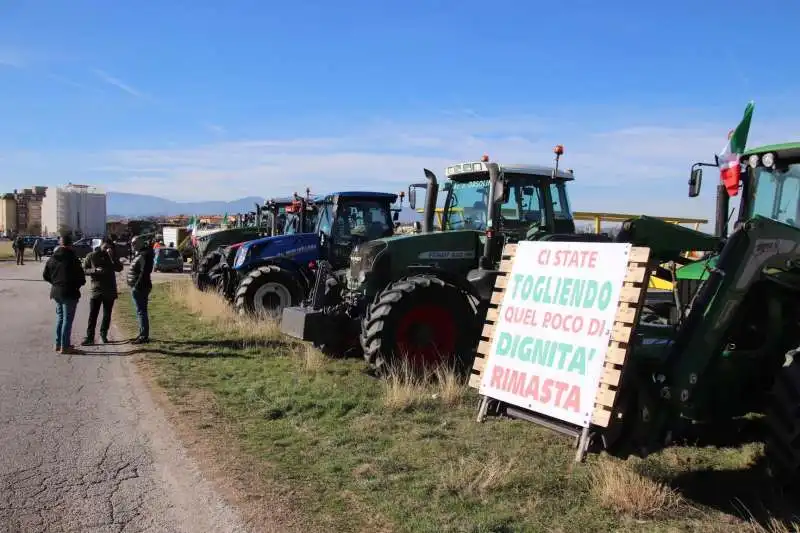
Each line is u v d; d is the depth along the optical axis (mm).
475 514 3959
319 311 8359
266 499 4203
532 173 8484
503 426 5723
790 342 4988
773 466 4246
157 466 4809
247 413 6172
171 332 11055
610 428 3934
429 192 8789
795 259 4621
